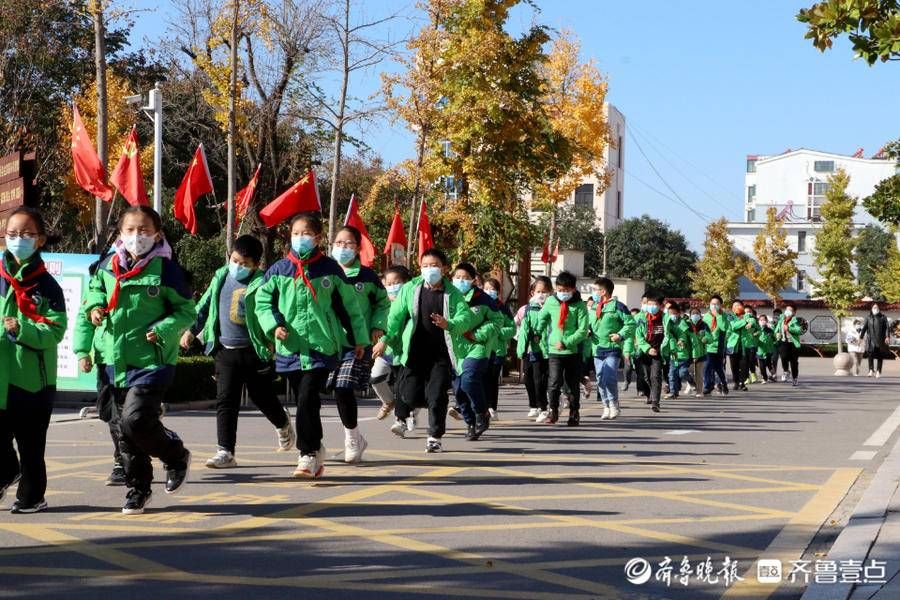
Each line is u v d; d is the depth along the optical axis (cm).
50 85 3831
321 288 938
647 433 1495
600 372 1744
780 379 3475
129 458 799
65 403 1759
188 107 3466
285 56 2566
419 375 1239
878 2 1027
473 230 3047
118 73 4156
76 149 1880
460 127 2745
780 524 801
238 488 931
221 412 1043
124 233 779
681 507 869
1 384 784
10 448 817
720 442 1381
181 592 582
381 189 3500
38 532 739
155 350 784
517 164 2952
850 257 6838
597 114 3653
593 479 1017
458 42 2714
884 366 4978
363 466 1083
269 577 617
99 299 788
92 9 1967
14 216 776
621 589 602
